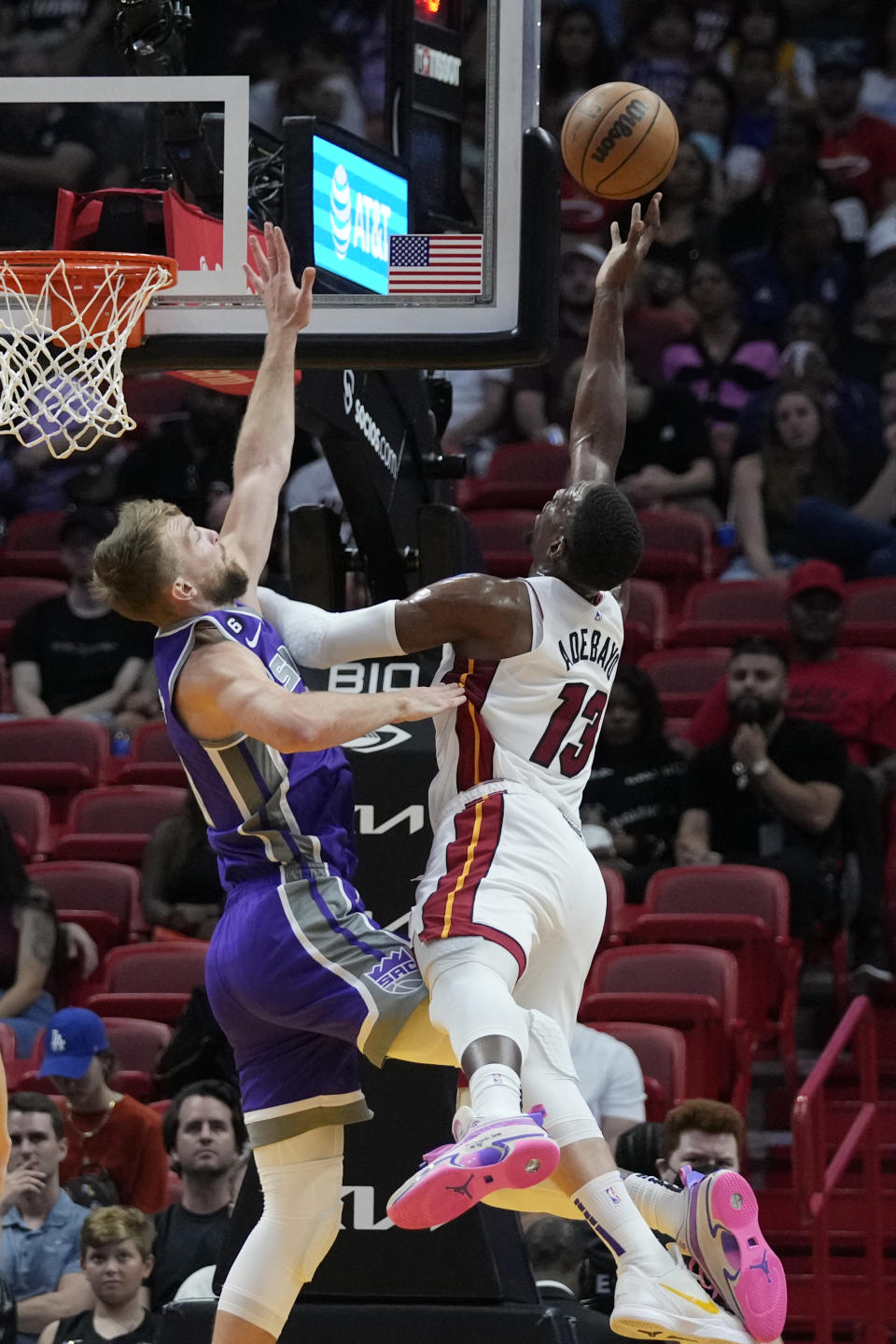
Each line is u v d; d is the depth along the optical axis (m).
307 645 5.51
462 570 6.66
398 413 7.19
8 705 15.07
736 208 17.28
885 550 15.25
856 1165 10.99
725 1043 10.85
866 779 12.14
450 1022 5.04
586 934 5.41
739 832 12.05
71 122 19.12
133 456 16.25
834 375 16.20
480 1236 6.33
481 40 16.77
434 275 6.32
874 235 17.16
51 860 13.11
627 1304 5.06
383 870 6.45
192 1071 10.14
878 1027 11.78
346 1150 6.43
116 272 6.25
